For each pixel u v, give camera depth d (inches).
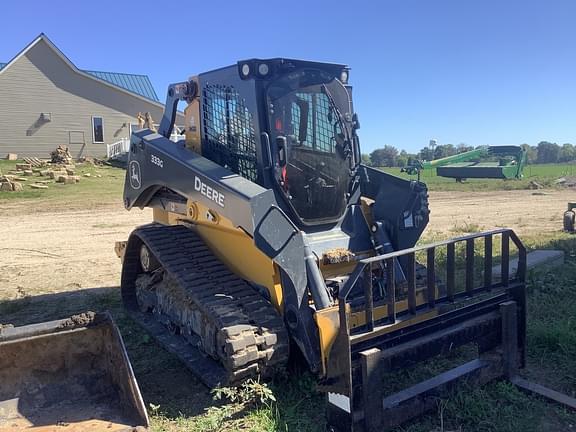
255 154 182.1
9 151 1107.9
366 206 204.8
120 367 158.1
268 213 157.5
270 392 153.4
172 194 227.9
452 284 166.1
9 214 599.2
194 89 212.7
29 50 1106.1
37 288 303.3
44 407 156.5
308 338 157.2
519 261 177.2
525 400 156.1
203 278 182.7
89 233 491.2
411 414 145.6
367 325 144.3
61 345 161.8
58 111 1149.1
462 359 188.9
